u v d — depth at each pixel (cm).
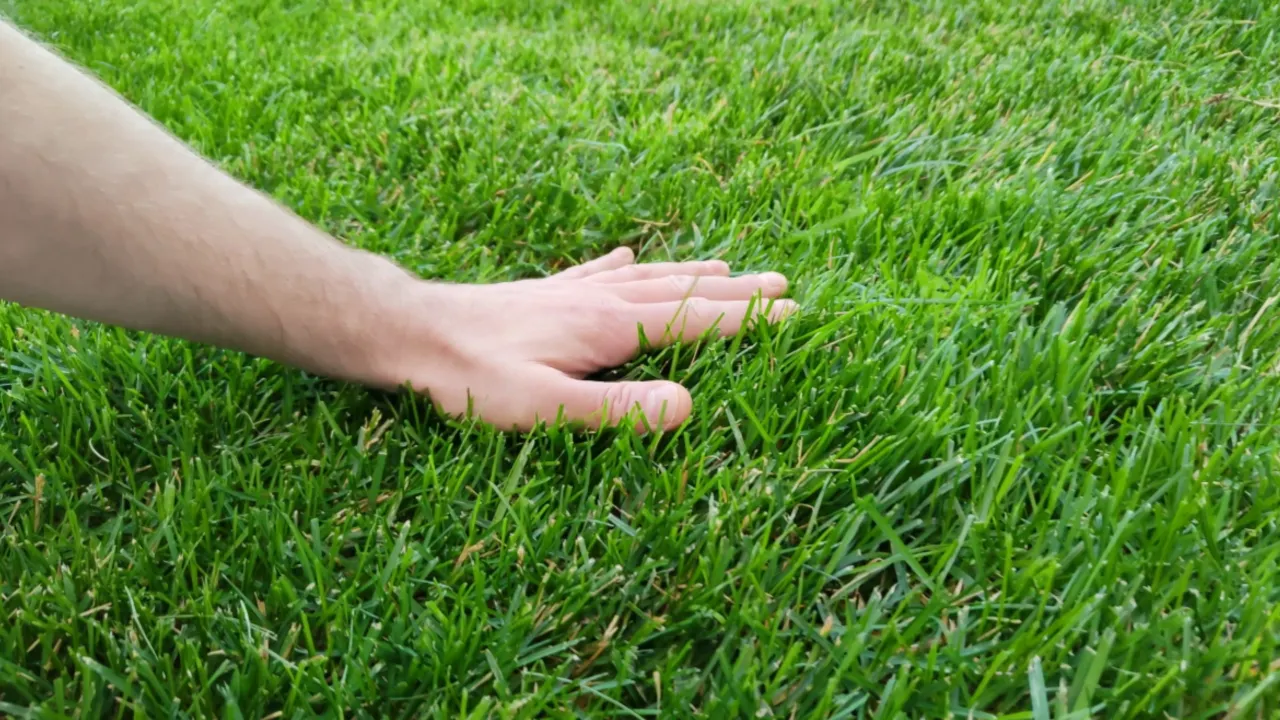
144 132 37
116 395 46
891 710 33
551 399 44
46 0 98
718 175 66
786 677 35
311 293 41
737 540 39
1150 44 81
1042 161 62
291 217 42
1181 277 51
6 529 40
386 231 59
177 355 48
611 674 36
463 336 45
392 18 101
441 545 39
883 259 55
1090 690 33
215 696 35
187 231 37
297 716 34
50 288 35
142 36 92
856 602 38
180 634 36
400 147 68
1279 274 51
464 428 44
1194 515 38
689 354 49
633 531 40
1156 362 45
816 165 65
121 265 36
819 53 85
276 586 37
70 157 34
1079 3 93
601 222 61
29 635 36
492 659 35
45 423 44
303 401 46
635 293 50
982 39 88
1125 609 35
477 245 58
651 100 75
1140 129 67
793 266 55
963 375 46
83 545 38
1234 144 64
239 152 68
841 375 45
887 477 42
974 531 38
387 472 43
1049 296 53
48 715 33
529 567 38
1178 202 58
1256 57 77
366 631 37
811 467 41
